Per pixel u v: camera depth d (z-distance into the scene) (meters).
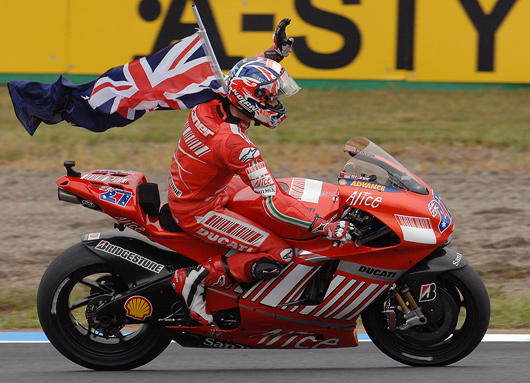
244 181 16.16
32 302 23.86
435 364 17.52
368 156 17.33
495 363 17.84
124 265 17.14
